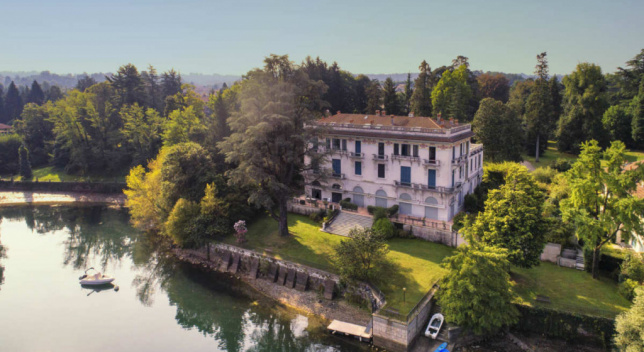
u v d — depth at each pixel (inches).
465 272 1481.3
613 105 3907.5
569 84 3447.3
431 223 2218.3
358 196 2513.5
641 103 3376.0
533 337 1545.3
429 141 2185.0
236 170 2175.2
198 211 2455.7
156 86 6048.2
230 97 3437.5
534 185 1811.0
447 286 1545.3
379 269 1782.7
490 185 2564.0
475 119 3152.1
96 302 1990.7
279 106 2087.8
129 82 5191.9
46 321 1814.7
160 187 2679.6
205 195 2534.5
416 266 1910.7
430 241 2167.8
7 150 4867.1
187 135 3572.8
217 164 2755.9
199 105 4805.6
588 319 1471.5
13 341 1657.2
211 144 2979.8
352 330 1624.0
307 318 1780.3
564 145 3474.4
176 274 2260.1
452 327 1536.7
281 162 2244.1
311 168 2324.1
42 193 4156.0
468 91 3720.5
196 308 1916.8
